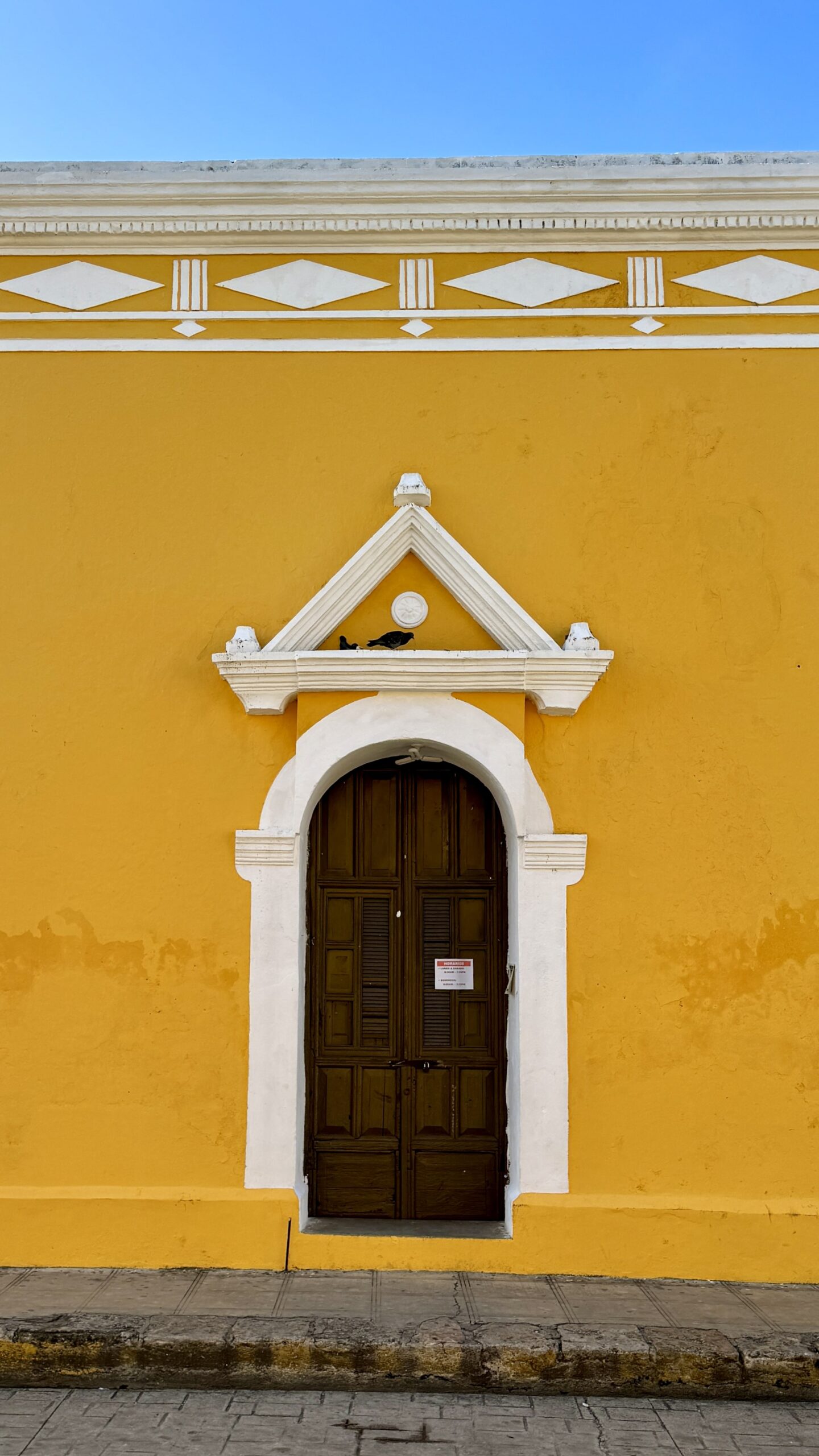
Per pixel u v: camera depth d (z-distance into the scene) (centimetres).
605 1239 579
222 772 620
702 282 654
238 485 645
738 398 646
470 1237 586
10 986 610
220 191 647
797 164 645
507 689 604
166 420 651
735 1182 588
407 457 645
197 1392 489
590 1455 439
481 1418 468
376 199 647
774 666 625
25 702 630
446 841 654
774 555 634
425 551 623
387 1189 627
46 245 661
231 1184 589
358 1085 636
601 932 603
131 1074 600
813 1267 576
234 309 657
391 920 648
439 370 651
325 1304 532
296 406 650
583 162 655
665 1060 596
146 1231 583
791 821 614
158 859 615
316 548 640
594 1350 490
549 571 634
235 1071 597
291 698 619
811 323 652
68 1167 595
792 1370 488
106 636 635
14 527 645
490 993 641
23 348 655
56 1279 563
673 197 645
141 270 661
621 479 641
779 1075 596
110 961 609
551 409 647
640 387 648
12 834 621
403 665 599
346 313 654
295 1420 464
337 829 654
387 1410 474
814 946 605
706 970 603
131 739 625
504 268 656
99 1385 491
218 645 632
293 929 605
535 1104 590
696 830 612
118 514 645
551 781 615
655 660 626
